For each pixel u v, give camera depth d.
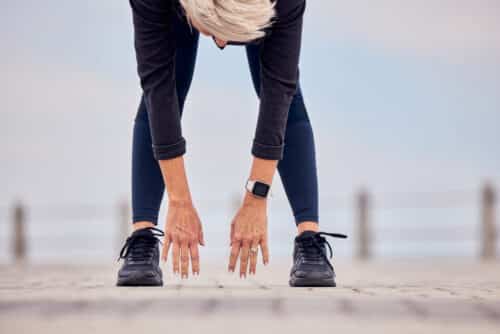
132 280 4.43
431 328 2.53
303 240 4.43
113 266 10.23
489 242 14.18
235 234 3.96
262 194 3.89
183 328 2.54
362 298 3.44
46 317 2.83
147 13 3.61
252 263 4.00
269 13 3.20
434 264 11.10
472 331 2.46
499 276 6.72
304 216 4.48
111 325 2.61
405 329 2.51
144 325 2.61
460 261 12.80
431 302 3.26
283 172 4.50
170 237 3.96
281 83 3.71
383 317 2.81
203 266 9.78
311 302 3.27
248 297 3.49
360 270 8.49
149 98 3.79
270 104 3.73
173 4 3.44
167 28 3.66
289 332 2.45
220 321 2.71
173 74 3.79
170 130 3.82
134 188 4.51
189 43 4.26
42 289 4.20
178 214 3.94
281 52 3.64
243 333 2.42
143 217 4.50
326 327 2.56
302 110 4.50
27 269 9.20
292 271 4.48
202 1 3.06
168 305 3.17
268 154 3.82
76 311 2.99
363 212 16.31
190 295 3.62
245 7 3.10
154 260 4.49
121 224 17.25
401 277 6.44
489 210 14.20
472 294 3.72
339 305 3.16
